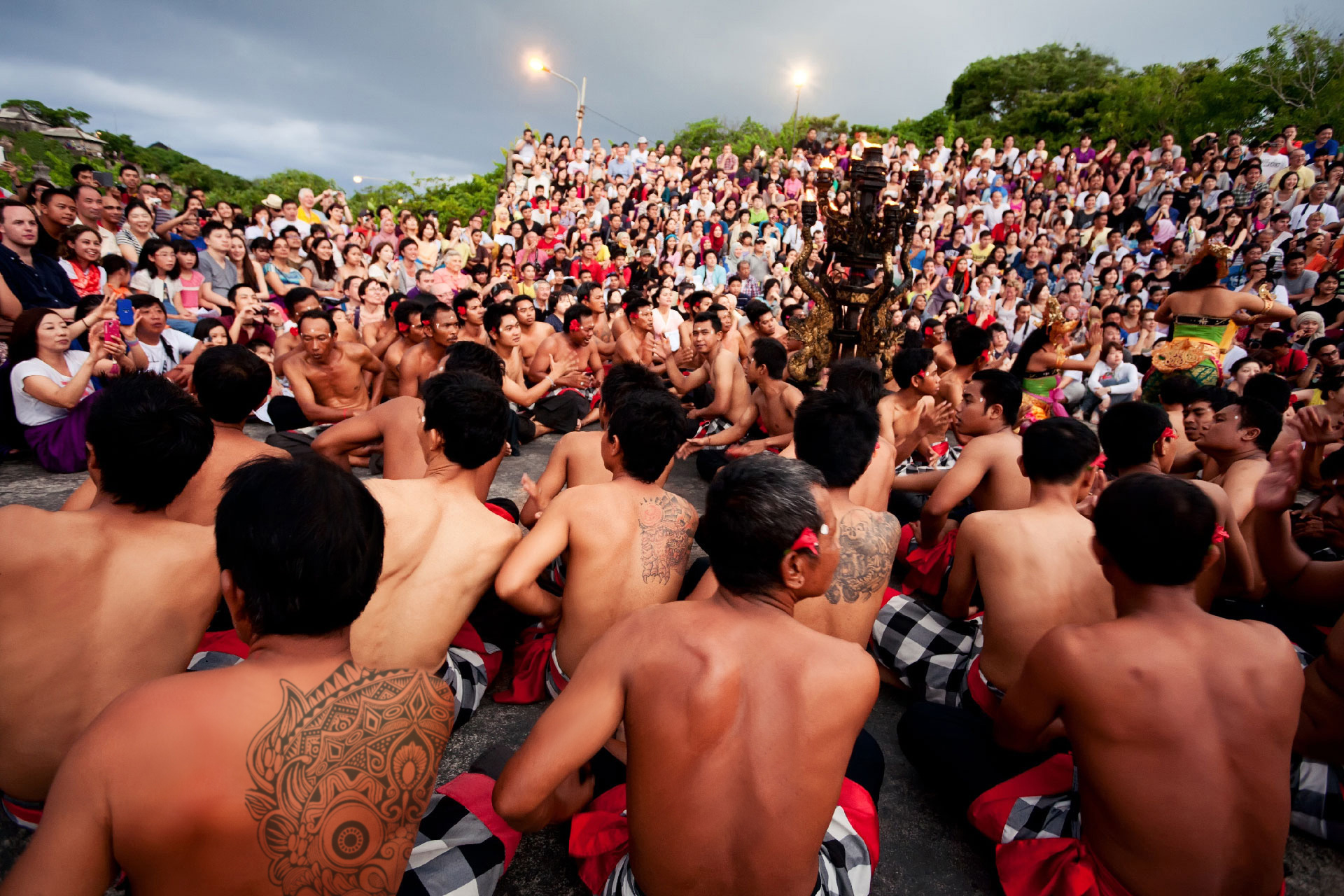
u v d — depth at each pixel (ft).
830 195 16.25
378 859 3.72
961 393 13.92
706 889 3.99
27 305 14.94
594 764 5.83
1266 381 11.59
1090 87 100.78
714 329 16.31
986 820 5.88
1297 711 4.59
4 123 126.93
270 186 102.83
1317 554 9.46
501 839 5.13
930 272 34.91
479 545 6.62
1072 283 33.12
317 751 3.51
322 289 26.86
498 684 8.18
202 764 3.24
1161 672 4.60
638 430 6.79
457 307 16.99
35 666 4.71
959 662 7.93
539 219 47.11
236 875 3.34
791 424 14.35
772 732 3.93
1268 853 4.51
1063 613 6.68
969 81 122.31
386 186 92.63
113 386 5.04
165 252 20.40
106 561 4.90
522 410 17.85
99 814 3.10
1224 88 70.08
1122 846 4.71
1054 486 7.06
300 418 15.80
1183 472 13.01
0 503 11.39
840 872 4.80
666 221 46.96
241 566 3.57
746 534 4.13
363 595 3.77
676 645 4.06
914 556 10.06
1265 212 37.86
